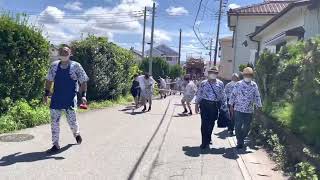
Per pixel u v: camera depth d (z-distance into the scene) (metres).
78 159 8.40
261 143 11.09
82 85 9.40
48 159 8.27
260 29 22.58
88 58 20.00
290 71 10.70
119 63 23.17
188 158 9.14
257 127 12.29
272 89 11.89
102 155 8.87
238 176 7.80
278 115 10.31
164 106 22.55
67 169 7.63
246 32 33.16
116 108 19.62
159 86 36.72
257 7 33.22
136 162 8.45
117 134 11.63
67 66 9.09
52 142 9.14
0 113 11.88
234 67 33.50
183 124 14.92
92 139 10.59
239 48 33.31
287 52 11.66
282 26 19.86
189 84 18.62
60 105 8.98
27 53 12.93
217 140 11.60
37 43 13.39
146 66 52.31
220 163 8.78
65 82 9.04
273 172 8.22
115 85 22.97
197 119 16.78
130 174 7.54
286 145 9.23
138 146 10.08
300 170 7.50
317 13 15.41
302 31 15.65
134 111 18.67
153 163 8.50
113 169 7.81
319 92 7.82
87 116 15.45
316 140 7.70
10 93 12.45
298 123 8.68
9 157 8.29
